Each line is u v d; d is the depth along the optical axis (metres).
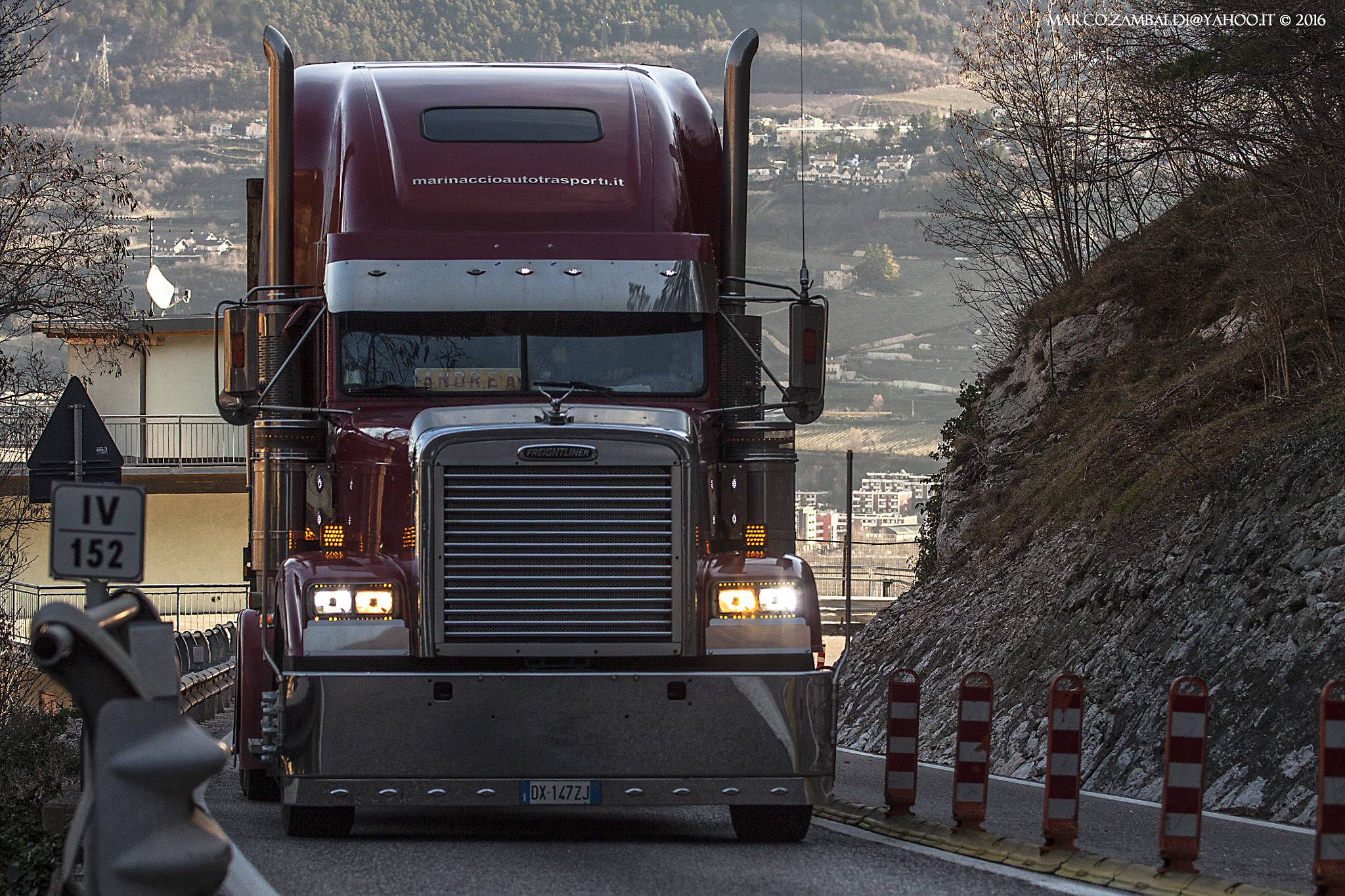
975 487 79.75
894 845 30.12
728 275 37.50
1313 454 45.84
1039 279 90.94
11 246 59.56
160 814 15.84
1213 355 66.31
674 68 40.53
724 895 23.86
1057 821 27.45
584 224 34.72
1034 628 57.66
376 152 35.19
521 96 36.81
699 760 28.73
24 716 53.62
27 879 24.16
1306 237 53.84
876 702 70.25
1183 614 46.59
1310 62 53.00
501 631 28.73
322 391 34.16
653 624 28.95
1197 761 25.33
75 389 40.81
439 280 33.66
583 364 33.78
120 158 61.44
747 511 32.81
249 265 42.81
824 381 33.62
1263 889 23.56
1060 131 82.19
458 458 28.88
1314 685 38.19
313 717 28.22
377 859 27.30
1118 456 64.38
